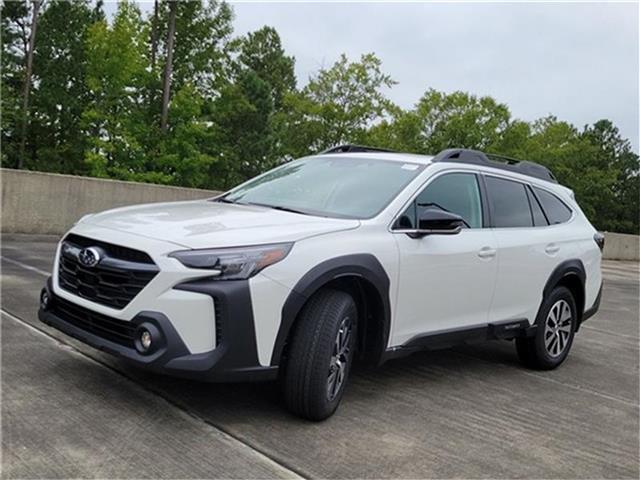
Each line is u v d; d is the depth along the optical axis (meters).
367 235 4.33
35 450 3.31
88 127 32.06
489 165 5.74
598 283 6.82
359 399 4.69
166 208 4.64
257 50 60.78
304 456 3.59
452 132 40.31
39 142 38.88
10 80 37.91
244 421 3.97
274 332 3.75
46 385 4.23
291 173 5.55
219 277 3.63
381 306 4.35
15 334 5.33
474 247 5.10
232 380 3.66
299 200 4.95
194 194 16.30
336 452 3.68
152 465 3.29
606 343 8.02
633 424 4.82
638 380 6.20
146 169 32.56
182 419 3.90
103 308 3.79
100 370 4.61
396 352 4.59
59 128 39.25
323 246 4.02
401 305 4.52
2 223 12.66
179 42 34.72
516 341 6.20
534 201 6.14
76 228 4.29
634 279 18.81
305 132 37.81
